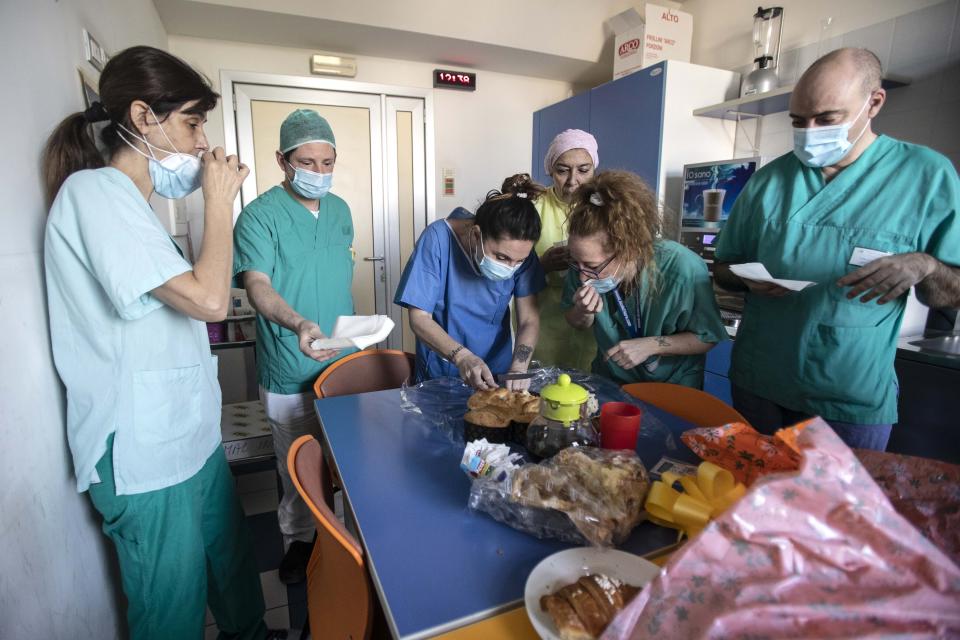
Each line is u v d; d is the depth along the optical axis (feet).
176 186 3.58
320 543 3.34
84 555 3.50
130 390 3.25
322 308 6.06
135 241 3.00
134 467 3.31
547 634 1.83
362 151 11.62
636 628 1.63
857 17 7.69
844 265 4.20
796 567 1.60
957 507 2.05
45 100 3.41
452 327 5.00
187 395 3.57
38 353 3.00
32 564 2.72
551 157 6.15
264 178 11.03
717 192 8.14
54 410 3.16
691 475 2.83
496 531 2.57
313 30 9.73
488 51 10.82
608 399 4.33
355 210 11.84
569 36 10.95
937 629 1.46
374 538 2.50
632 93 9.44
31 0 3.28
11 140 2.87
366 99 11.39
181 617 3.69
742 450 2.71
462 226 4.80
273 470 8.20
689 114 9.02
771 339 4.64
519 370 4.66
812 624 1.50
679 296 4.40
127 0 6.49
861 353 4.19
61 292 3.10
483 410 3.56
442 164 12.30
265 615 5.19
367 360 5.59
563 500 2.47
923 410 5.75
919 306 6.28
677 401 4.35
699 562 1.64
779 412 4.78
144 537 3.45
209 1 8.47
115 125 3.25
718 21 10.14
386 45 10.53
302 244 5.80
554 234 6.15
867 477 1.64
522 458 3.23
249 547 4.51
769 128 8.99
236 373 10.31
